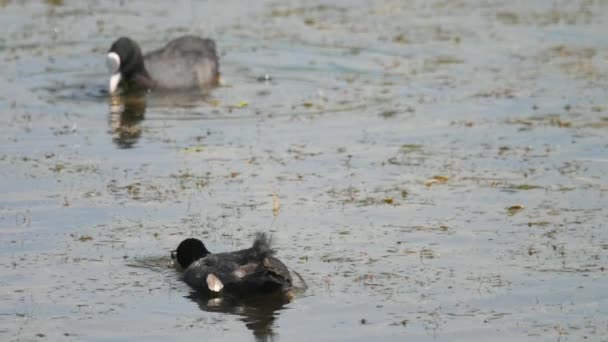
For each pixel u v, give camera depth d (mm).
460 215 50219
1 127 66625
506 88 75000
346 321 38750
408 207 51344
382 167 57781
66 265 44344
